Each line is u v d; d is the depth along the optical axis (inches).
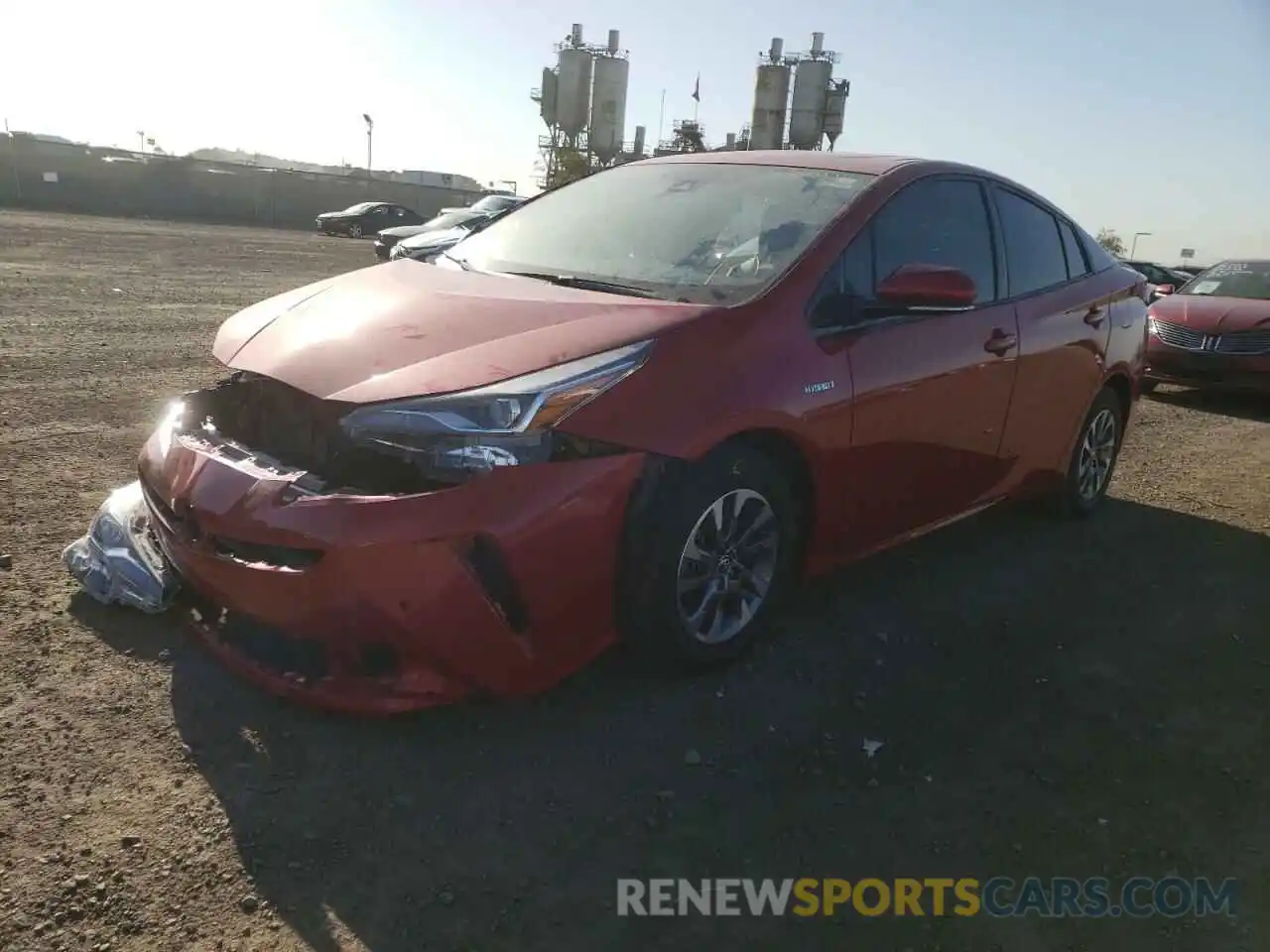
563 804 103.4
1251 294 388.2
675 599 117.0
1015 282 171.2
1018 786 112.4
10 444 208.8
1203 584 176.9
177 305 460.4
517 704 120.9
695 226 145.3
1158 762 119.4
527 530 102.4
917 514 154.3
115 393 263.6
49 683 117.6
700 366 115.3
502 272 145.4
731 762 112.8
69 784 100.3
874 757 116.0
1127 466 262.4
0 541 156.6
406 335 114.8
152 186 1561.3
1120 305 203.2
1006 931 90.9
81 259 681.0
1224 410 358.9
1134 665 143.8
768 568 129.8
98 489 184.7
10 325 367.9
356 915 86.8
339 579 99.6
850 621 151.6
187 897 87.2
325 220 1347.2
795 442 124.8
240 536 104.5
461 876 92.5
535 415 103.8
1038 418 177.6
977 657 142.6
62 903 85.3
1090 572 179.5
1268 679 142.0
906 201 149.1
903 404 140.3
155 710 114.0
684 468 114.3
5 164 1438.2
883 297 133.3
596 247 147.1
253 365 116.0
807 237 136.0
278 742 110.0
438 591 99.9
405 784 104.7
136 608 134.2
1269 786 115.6
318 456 108.9
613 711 121.0
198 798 100.0
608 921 88.5
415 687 104.9
